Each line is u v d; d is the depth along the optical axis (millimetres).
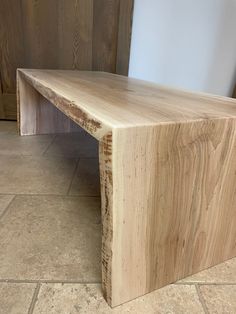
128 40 1683
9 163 1185
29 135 1570
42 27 1614
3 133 1579
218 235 646
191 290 595
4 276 594
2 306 525
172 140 485
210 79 1984
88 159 1279
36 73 1219
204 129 514
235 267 673
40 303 536
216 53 1912
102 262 533
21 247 683
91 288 579
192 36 1826
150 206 512
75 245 702
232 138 560
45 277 598
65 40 1657
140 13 1697
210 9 1771
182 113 547
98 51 1701
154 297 571
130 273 539
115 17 1621
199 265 647
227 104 666
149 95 760
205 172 556
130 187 472
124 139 433
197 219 593
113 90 821
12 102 1764
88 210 865
